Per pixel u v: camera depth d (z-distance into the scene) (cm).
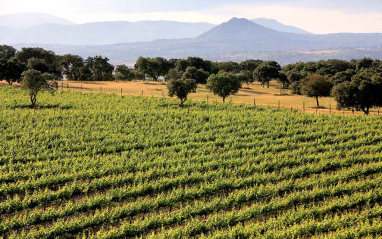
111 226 2588
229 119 5356
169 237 2383
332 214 2789
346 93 6406
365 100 6353
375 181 3219
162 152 3978
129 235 2472
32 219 2558
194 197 3050
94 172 3312
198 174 3322
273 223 2569
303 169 3519
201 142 4319
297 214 2686
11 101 5838
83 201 2792
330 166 3688
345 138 4541
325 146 4203
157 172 3375
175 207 2902
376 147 4128
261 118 5394
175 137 4400
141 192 3052
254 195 3006
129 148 4109
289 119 5403
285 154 3922
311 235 2503
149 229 2555
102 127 4700
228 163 3678
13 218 2528
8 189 2970
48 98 6278
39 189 2969
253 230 2456
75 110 5522
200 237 2444
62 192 2944
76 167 3400
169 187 3206
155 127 4775
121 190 2991
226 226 2602
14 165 3409
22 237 2336
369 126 5003
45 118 4916
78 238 2430
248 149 4144
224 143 4325
